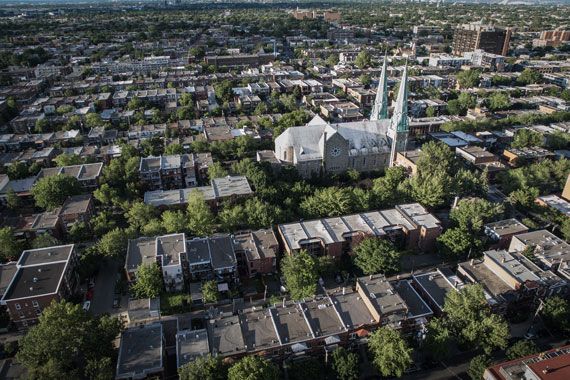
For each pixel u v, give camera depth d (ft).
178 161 595.88
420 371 322.14
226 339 317.42
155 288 372.79
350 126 615.57
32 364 285.02
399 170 562.25
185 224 455.22
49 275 374.22
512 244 444.96
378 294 350.23
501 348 328.29
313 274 375.45
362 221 462.60
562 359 278.46
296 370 301.43
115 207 538.06
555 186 566.77
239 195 510.99
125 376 291.17
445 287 377.50
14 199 519.60
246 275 423.64
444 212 530.27
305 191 522.88
